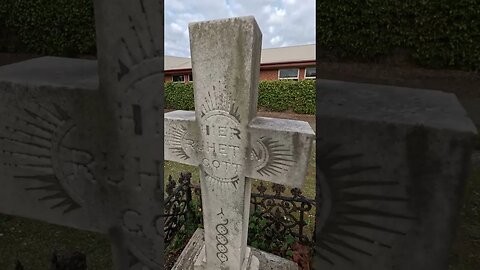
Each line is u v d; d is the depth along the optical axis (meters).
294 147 1.71
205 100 1.81
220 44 1.64
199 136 1.91
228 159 1.88
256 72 1.74
